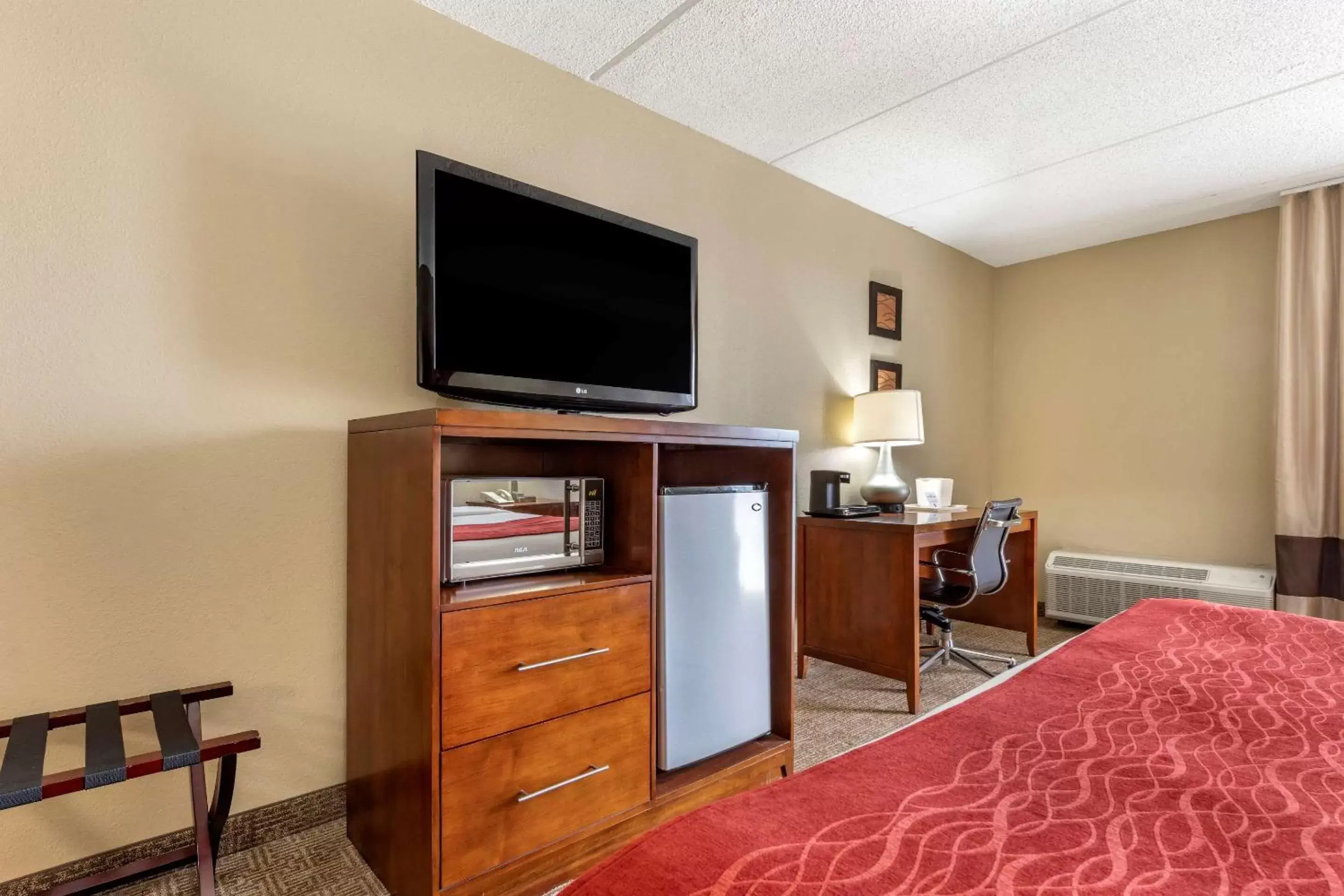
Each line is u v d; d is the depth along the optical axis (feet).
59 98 4.69
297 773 5.64
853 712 8.41
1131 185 10.39
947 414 13.23
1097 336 13.11
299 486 5.67
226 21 5.35
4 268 4.50
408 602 4.62
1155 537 12.33
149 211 5.02
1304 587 10.25
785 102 8.13
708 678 6.04
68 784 3.51
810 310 10.43
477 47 6.79
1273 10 6.37
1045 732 3.22
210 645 5.25
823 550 9.66
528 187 6.03
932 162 9.69
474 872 4.48
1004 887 2.03
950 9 6.44
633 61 7.30
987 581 9.73
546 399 6.14
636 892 2.09
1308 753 2.98
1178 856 2.19
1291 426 10.43
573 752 5.00
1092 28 6.69
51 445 4.66
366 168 6.07
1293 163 9.58
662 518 5.75
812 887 2.03
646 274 6.94
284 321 5.62
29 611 4.58
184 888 4.87
